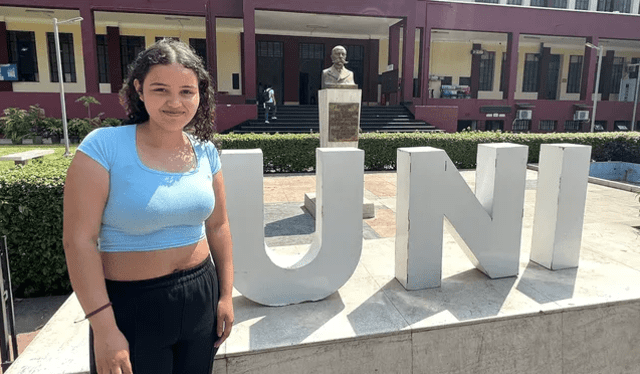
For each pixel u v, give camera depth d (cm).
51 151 714
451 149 1187
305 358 232
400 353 245
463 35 2228
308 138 1096
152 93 133
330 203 275
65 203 128
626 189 841
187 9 1684
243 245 262
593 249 386
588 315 272
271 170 1104
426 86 1941
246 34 1650
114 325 129
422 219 291
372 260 364
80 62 2002
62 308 276
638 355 285
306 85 2272
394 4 1770
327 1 1689
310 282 280
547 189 333
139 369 140
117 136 133
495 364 260
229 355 221
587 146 321
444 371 252
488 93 2461
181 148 148
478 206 301
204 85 156
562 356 270
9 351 263
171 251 140
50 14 1850
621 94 2364
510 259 318
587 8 2495
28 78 1983
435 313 263
